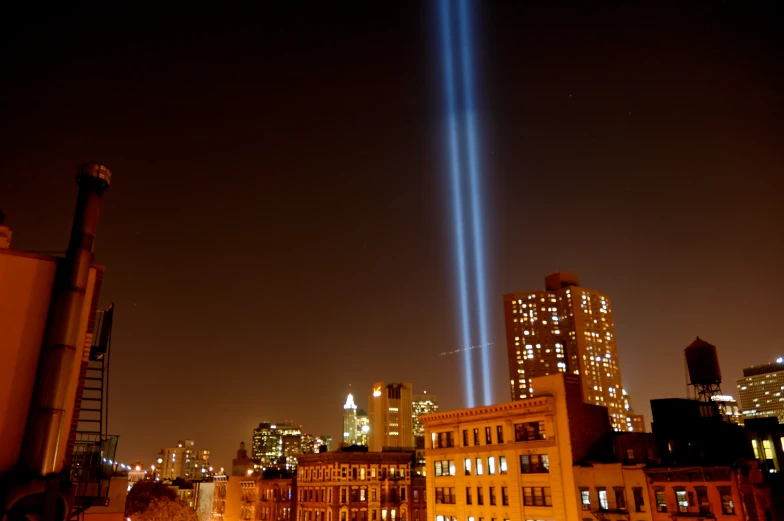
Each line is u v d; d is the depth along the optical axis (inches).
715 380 2586.1
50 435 762.8
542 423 2142.0
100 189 891.4
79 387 855.1
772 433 2039.9
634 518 1841.8
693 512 1715.1
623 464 1919.3
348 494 3321.9
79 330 827.4
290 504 3848.4
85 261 845.2
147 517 3686.0
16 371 788.6
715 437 2000.5
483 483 2300.7
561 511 1999.3
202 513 5743.1
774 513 1786.4
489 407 2342.5
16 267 824.9
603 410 2199.8
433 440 2593.5
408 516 3368.6
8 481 725.9
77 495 1002.1
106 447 1088.2
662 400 2133.4
